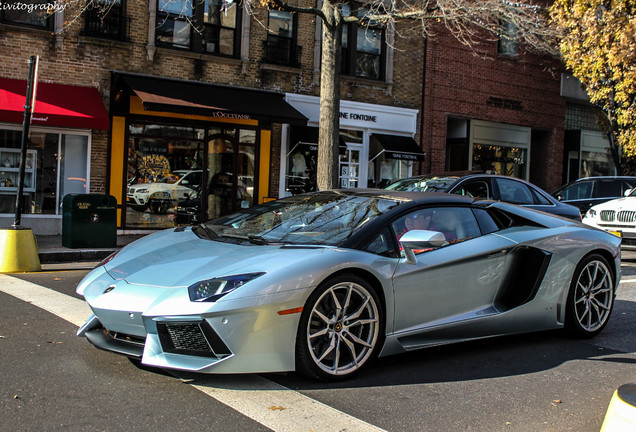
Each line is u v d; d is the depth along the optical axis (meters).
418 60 18.08
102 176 13.57
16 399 3.37
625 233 11.19
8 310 5.51
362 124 17.09
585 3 17.34
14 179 12.82
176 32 14.52
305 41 16.11
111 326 3.78
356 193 5.00
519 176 20.52
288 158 16.05
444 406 3.57
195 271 3.79
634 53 16.78
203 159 14.80
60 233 13.23
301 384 3.83
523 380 4.14
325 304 3.88
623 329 5.81
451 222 4.74
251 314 3.53
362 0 16.92
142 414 3.22
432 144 18.41
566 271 5.14
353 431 3.13
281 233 4.46
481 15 14.91
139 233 13.98
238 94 14.80
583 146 22.45
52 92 12.74
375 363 4.39
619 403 2.30
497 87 19.64
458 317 4.56
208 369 3.48
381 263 4.12
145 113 13.96
